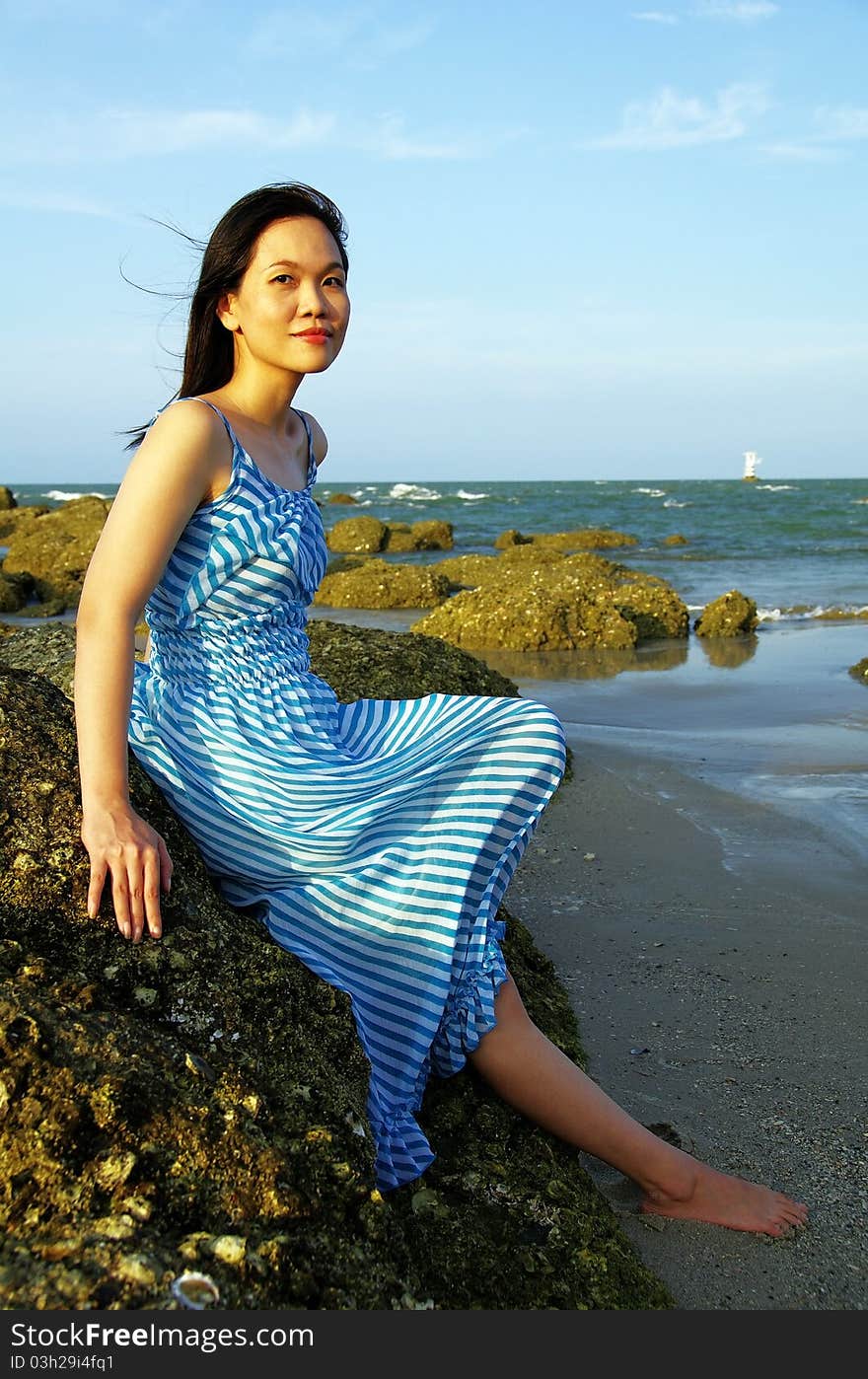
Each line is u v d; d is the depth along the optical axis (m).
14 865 2.25
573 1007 3.71
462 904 2.54
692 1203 2.63
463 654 7.47
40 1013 1.96
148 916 2.25
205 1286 1.71
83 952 2.21
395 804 2.52
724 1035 3.51
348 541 31.83
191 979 2.25
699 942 4.27
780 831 5.70
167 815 2.55
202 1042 2.18
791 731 8.11
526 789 2.62
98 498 35.34
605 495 74.06
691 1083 3.22
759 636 13.86
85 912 2.24
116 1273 1.68
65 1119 1.83
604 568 20.80
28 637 6.71
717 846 5.46
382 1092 2.45
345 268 2.76
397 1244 2.12
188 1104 1.95
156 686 2.71
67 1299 1.64
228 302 2.71
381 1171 2.33
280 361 2.67
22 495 82.75
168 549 2.44
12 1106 1.83
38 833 2.30
